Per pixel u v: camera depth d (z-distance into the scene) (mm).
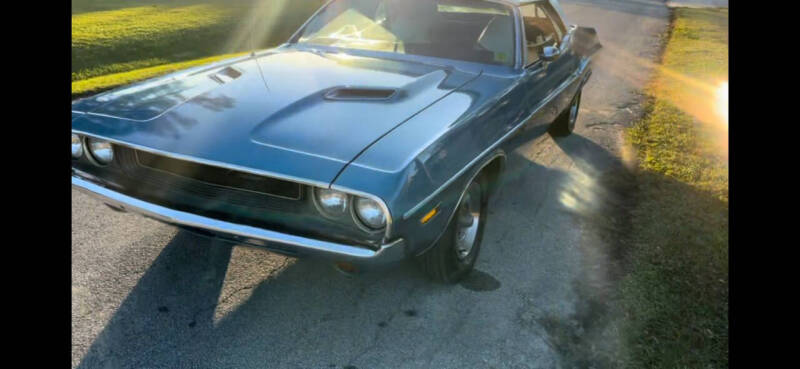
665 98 6996
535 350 2549
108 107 2658
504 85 3264
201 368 2324
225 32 10156
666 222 3787
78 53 7621
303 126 2430
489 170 3189
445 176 2420
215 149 2279
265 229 2268
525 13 3811
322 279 2971
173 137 2371
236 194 2354
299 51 3666
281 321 2635
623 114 6363
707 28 13648
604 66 8922
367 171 2148
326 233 2230
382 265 2209
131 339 2449
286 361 2395
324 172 2148
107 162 2576
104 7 11953
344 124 2469
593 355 2539
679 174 4625
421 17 3703
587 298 2949
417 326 2662
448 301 2863
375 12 3803
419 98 2848
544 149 5168
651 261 3309
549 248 3436
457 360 2465
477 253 3137
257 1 13891
